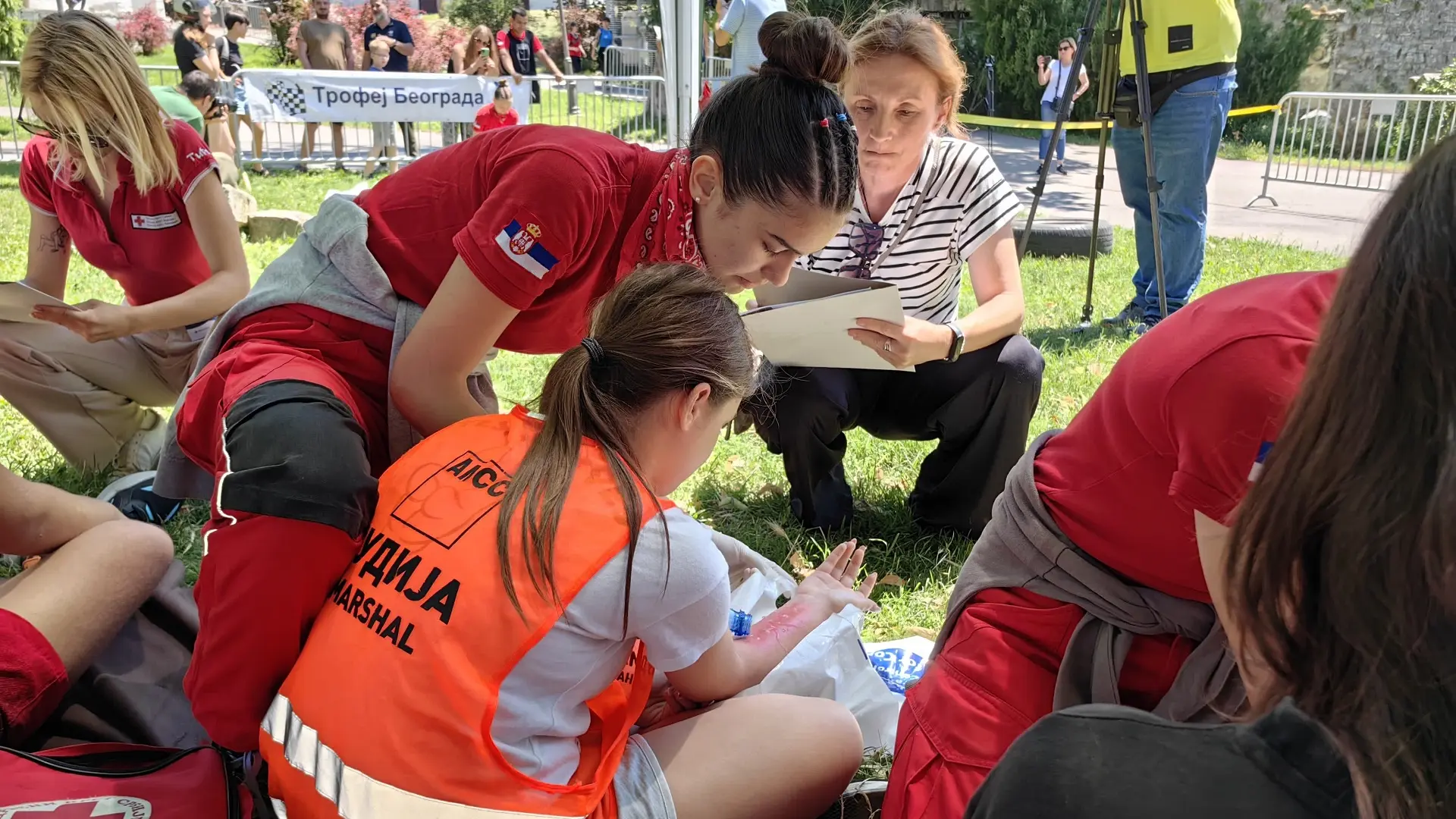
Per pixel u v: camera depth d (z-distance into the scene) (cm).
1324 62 1677
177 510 332
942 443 333
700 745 185
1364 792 71
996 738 174
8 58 1623
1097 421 173
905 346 268
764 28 179
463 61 1314
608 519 160
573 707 167
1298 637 76
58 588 219
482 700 152
